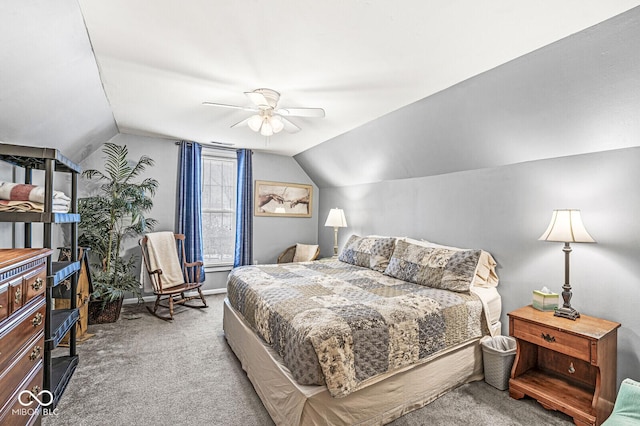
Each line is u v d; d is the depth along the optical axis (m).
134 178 4.15
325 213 5.41
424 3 1.47
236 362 2.64
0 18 1.24
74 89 2.17
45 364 1.86
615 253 2.01
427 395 2.06
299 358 1.66
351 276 2.98
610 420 1.34
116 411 1.96
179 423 1.87
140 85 2.45
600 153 2.08
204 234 4.72
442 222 3.25
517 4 1.47
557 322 1.97
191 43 1.85
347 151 4.13
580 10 1.50
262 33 1.74
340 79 2.31
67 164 2.08
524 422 1.89
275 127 2.63
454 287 2.46
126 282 3.67
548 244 2.37
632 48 1.60
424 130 2.98
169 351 2.82
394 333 1.87
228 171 4.89
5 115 1.80
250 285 2.59
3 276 1.16
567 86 1.93
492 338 2.41
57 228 3.50
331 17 1.59
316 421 1.61
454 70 2.15
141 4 1.49
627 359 1.95
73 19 1.55
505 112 2.33
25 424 1.33
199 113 3.17
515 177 2.59
